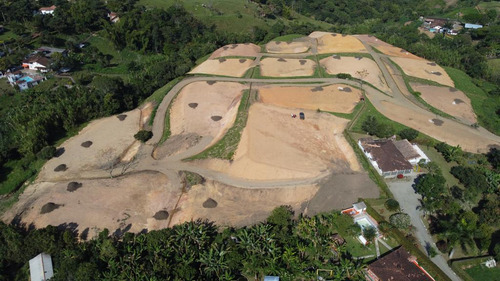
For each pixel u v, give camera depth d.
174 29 191.62
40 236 71.31
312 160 95.50
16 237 72.44
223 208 82.75
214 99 129.00
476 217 73.00
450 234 67.81
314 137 105.19
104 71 167.25
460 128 115.50
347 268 65.19
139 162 99.94
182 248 68.38
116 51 184.88
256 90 132.62
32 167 100.50
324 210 81.75
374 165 95.62
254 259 65.44
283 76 148.25
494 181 87.31
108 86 126.81
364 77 146.00
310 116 115.31
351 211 81.25
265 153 95.88
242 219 79.62
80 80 152.88
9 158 102.75
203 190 87.94
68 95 127.44
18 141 106.00
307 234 71.88
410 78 148.00
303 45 181.38
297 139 102.94
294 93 131.50
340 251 69.69
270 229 73.81
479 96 139.38
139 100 136.75
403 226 74.12
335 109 121.81
